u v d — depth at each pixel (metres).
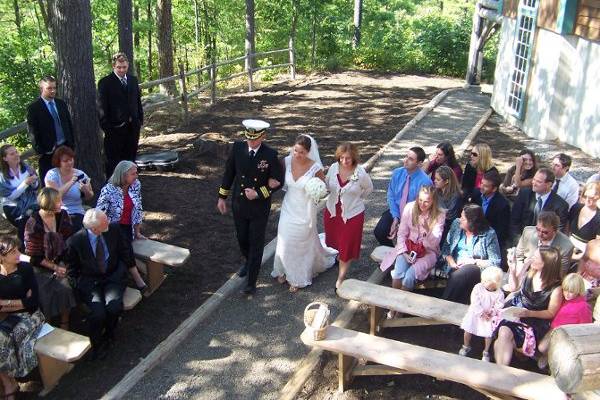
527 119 11.52
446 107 13.52
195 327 5.38
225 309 5.66
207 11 22.61
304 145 5.42
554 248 4.41
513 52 12.16
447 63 19.30
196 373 4.85
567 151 10.23
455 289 4.98
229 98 13.88
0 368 4.41
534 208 5.86
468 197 6.17
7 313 4.54
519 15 11.88
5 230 6.98
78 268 5.14
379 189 8.38
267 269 6.36
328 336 4.43
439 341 5.09
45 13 14.97
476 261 5.07
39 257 5.14
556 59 10.51
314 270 6.10
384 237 6.24
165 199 8.02
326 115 12.63
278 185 5.55
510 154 10.11
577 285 4.23
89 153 7.73
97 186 7.85
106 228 5.03
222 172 9.07
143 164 8.94
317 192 5.24
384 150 10.09
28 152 7.53
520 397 3.89
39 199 5.14
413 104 13.88
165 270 6.32
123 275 5.25
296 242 5.75
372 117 12.55
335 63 18.80
